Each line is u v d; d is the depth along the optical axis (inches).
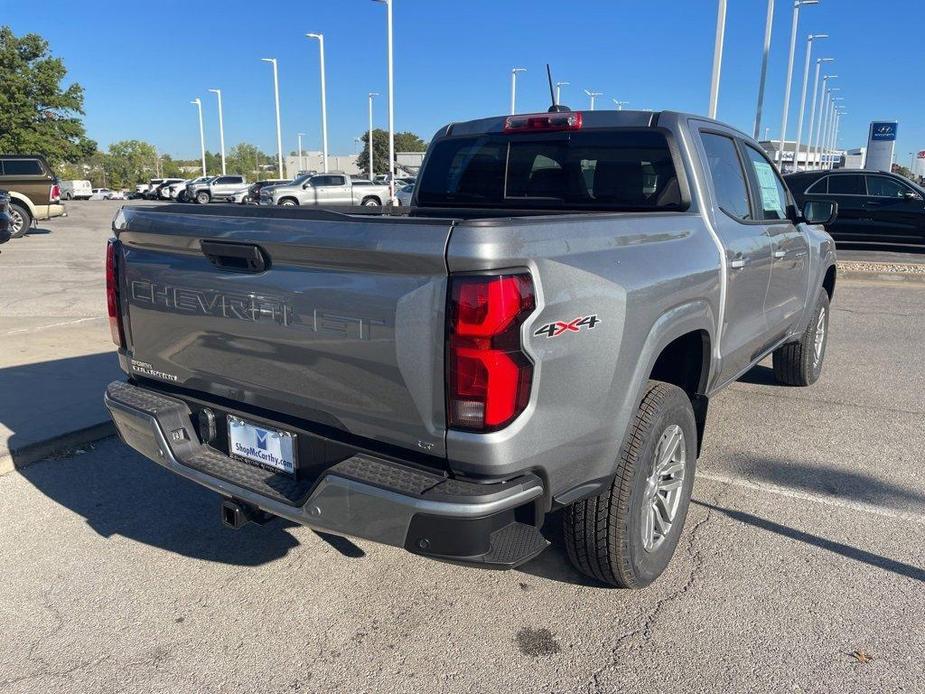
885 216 610.9
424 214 170.4
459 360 88.3
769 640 114.5
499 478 92.4
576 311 96.7
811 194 634.2
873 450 191.0
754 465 181.2
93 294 408.2
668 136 147.3
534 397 92.3
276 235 100.3
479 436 89.7
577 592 128.1
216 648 113.9
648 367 114.3
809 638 114.9
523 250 90.0
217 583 131.8
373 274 93.6
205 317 113.7
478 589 129.3
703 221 143.9
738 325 159.5
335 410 101.7
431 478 93.7
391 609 123.8
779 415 218.5
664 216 128.6
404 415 94.6
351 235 93.2
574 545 121.1
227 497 113.6
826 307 247.8
